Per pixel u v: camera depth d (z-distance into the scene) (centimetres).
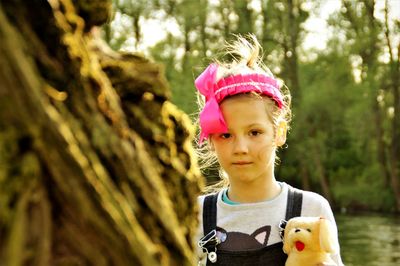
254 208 224
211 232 227
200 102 249
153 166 120
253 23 3092
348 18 2916
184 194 127
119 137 110
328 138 3017
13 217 98
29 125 98
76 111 105
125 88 121
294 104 2928
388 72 2862
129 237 103
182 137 130
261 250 219
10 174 97
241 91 215
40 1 106
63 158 100
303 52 3091
